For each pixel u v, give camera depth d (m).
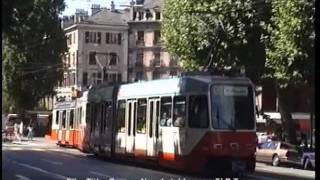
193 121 23.66
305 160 35.12
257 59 36.66
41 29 70.31
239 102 23.70
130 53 116.25
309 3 31.27
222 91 23.55
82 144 37.34
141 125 27.48
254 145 23.64
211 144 23.09
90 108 35.88
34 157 34.72
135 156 27.88
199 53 37.62
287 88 41.16
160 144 25.56
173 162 24.53
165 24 41.34
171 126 24.84
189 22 37.53
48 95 76.12
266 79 38.16
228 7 35.62
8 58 70.50
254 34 35.81
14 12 19.91
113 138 30.83
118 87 30.86
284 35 32.47
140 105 27.78
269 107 63.16
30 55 71.00
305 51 31.91
